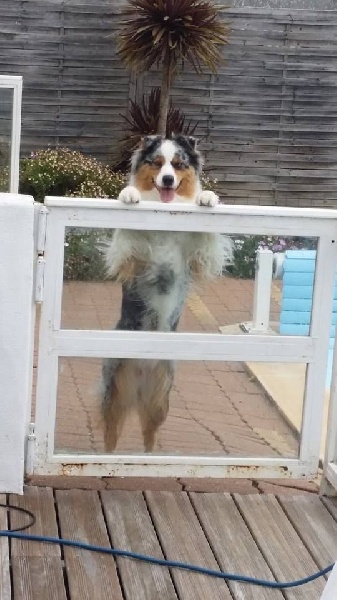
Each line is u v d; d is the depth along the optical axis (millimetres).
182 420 3158
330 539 2893
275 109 8914
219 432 3166
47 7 8484
